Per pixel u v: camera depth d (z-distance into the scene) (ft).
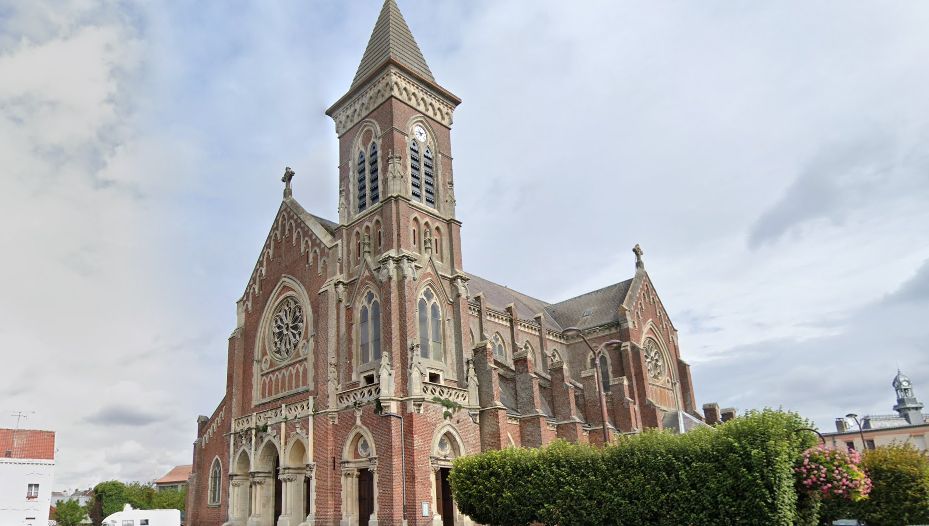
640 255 276.00
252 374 202.39
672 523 108.37
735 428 108.88
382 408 151.43
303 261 195.31
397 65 189.16
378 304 169.99
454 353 175.94
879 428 375.66
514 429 179.52
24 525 293.84
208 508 208.74
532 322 242.17
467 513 137.59
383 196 180.75
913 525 131.44
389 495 145.28
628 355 236.43
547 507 122.83
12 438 307.99
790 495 101.91
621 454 118.32
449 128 203.72
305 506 172.35
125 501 373.20
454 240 187.62
